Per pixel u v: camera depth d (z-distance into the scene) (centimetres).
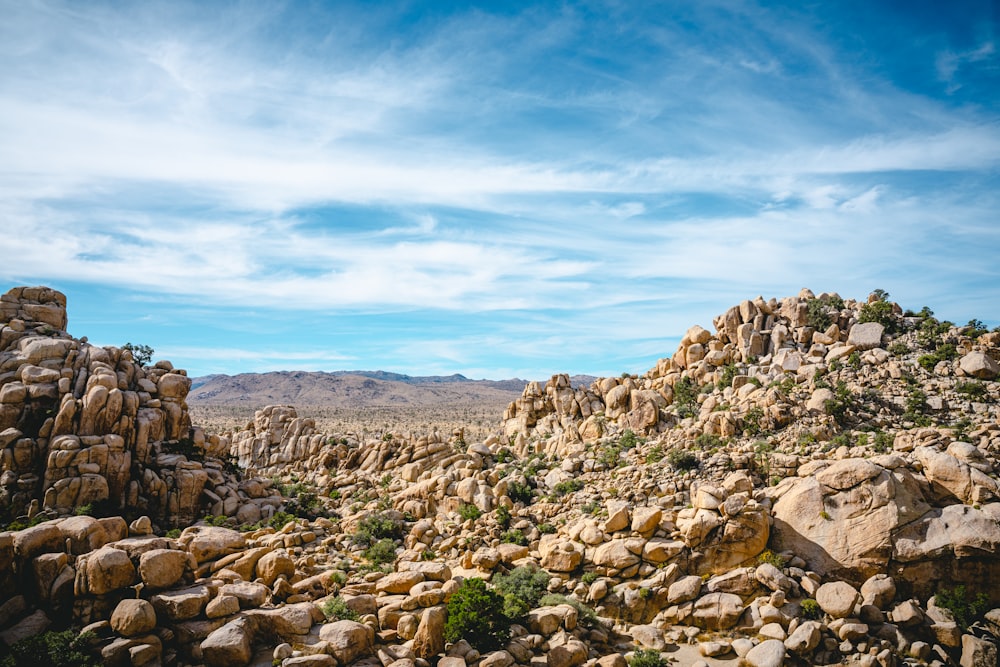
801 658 3869
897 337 7531
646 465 5866
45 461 5438
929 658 3812
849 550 4394
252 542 5153
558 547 4975
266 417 9219
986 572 4122
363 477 7544
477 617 3725
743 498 4756
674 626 4322
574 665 3747
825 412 6212
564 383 8200
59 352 6141
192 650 3350
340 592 4259
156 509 5681
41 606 3475
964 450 4769
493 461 7169
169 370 6825
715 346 8088
